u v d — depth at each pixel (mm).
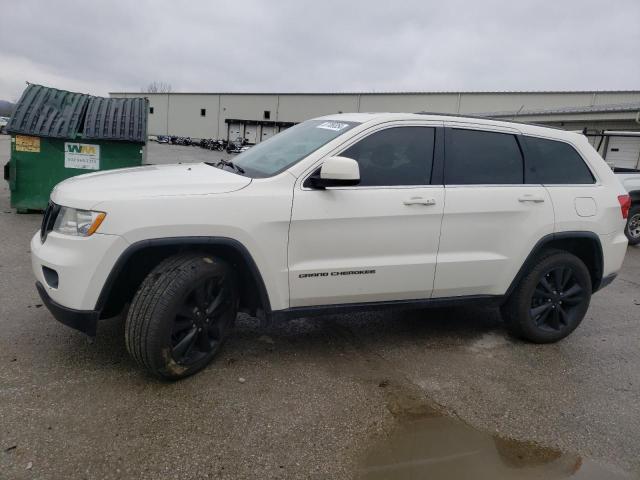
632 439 3020
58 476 2385
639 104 22047
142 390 3172
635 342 4605
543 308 4305
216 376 3428
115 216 2975
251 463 2588
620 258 4605
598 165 4551
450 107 51750
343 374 3598
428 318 4891
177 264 3168
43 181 8594
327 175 3260
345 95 58594
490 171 4020
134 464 2508
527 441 2943
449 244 3820
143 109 9305
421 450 2791
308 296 3521
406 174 3719
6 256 5965
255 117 65000
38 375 3254
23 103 8625
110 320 4203
